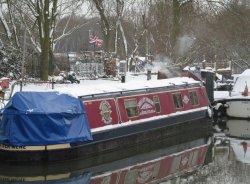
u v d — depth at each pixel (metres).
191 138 18.11
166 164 13.97
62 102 13.30
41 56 24.38
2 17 27.70
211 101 22.78
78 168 13.21
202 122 19.67
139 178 12.41
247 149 16.11
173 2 31.66
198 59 42.09
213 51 42.25
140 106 16.22
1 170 12.44
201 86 20.27
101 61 31.05
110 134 14.63
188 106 18.91
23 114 12.54
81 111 13.55
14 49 25.58
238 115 22.59
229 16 33.31
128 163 13.96
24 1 28.45
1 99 15.92
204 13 32.44
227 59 41.84
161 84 18.05
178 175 12.77
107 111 14.70
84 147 13.53
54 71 29.00
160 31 35.53
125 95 15.68
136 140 15.80
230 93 23.44
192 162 14.23
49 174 12.50
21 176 12.13
